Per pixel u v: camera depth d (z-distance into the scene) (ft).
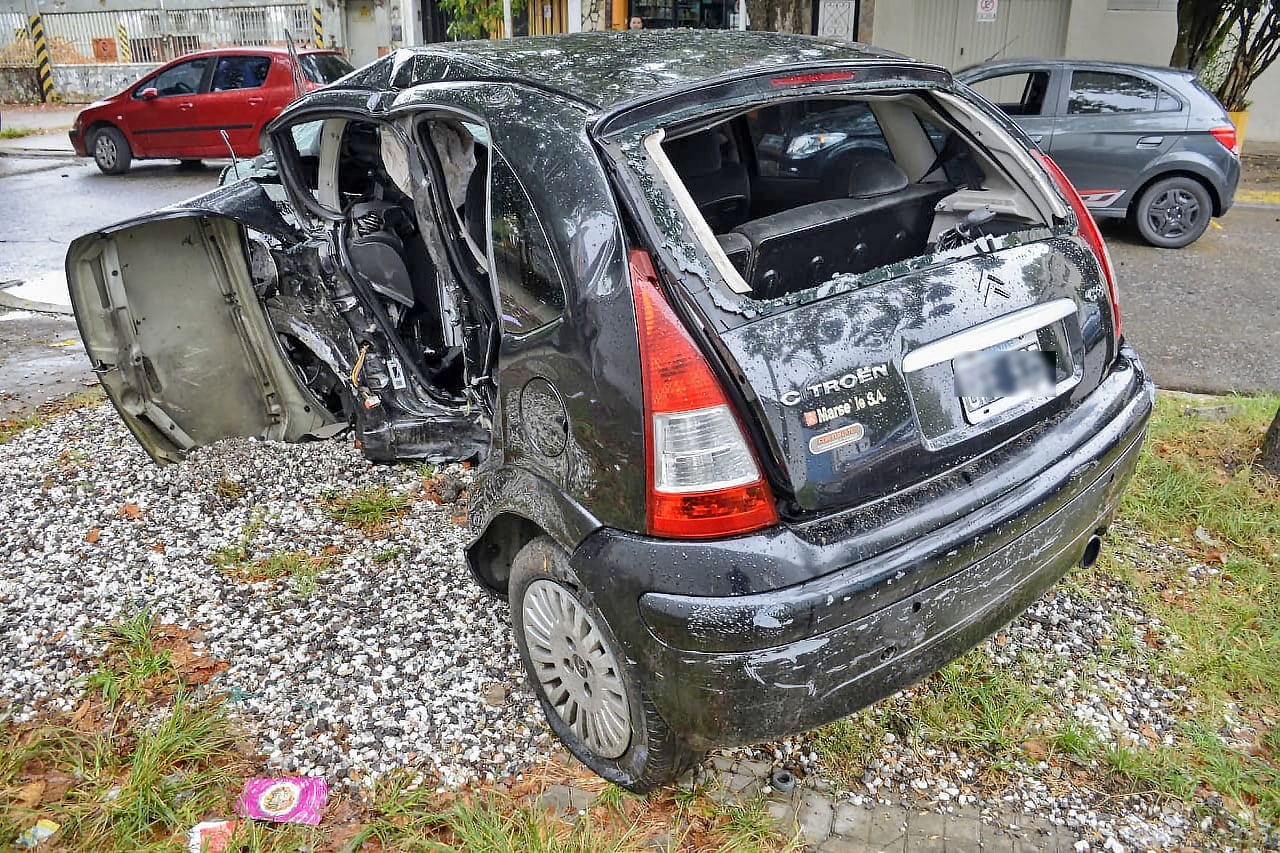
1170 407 15.74
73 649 10.19
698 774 8.54
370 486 13.60
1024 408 8.19
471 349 11.43
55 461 14.44
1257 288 24.22
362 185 13.96
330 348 12.80
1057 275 8.79
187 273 12.87
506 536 9.35
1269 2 36.24
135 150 41.42
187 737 8.64
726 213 12.61
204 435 13.84
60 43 71.20
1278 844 7.98
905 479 7.41
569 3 50.47
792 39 10.30
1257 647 10.28
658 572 6.89
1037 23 44.57
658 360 6.84
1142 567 11.75
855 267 10.55
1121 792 8.52
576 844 7.62
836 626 6.78
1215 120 27.07
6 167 44.55
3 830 7.69
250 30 67.82
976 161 10.55
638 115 7.77
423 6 59.47
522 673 9.89
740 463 6.81
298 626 10.61
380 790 8.33
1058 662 10.07
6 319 22.45
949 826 8.11
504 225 8.13
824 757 8.79
